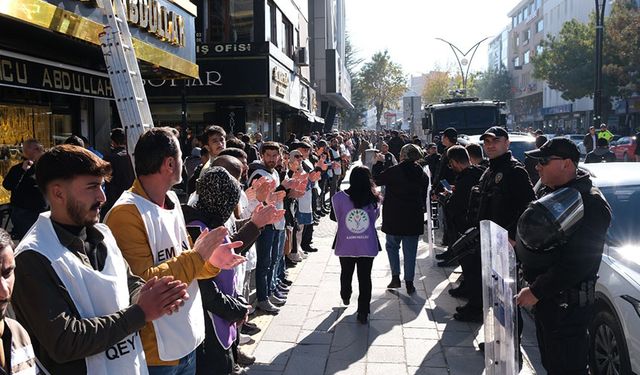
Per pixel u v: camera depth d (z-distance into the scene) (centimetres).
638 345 405
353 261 668
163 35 912
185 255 266
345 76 4803
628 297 422
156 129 297
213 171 357
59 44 775
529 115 8606
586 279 371
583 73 4350
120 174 727
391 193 741
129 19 784
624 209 530
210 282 339
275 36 2061
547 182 386
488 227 382
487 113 2178
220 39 1809
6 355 194
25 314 212
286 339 588
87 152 228
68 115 1028
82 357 215
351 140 3172
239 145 676
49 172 222
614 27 3925
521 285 489
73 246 225
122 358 236
